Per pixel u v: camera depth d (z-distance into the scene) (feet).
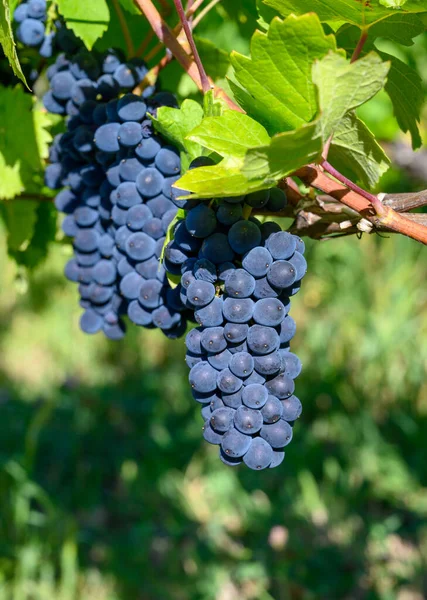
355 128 1.51
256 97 1.44
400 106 1.94
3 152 2.15
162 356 7.26
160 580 4.78
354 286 6.44
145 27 2.20
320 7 1.56
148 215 1.74
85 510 5.46
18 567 4.48
